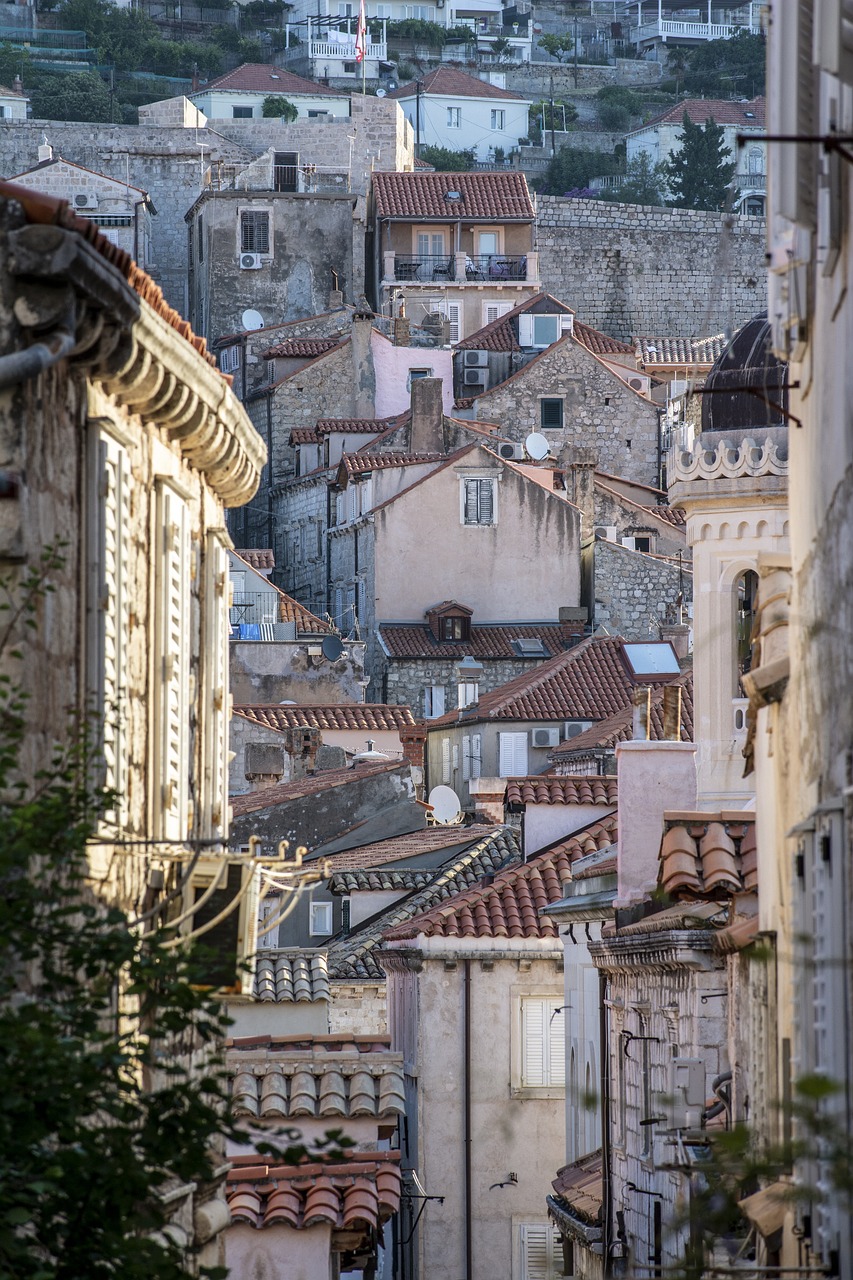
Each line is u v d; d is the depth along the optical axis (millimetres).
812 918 23219
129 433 27750
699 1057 40312
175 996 20750
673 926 41062
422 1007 68500
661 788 50156
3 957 20453
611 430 181375
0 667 22016
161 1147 20266
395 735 123000
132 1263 19734
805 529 25234
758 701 29094
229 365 193875
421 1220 67938
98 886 25484
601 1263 50625
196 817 32000
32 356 21969
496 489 155125
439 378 174875
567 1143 63281
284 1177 43125
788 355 25109
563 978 67562
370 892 81625
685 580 154500
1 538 22219
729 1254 30797
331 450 172750
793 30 21438
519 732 131250
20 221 23094
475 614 154000
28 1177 19234
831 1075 20641
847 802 19656
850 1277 20016
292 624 141625
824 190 20922
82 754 22297
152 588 28906
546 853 73125
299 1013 54875
